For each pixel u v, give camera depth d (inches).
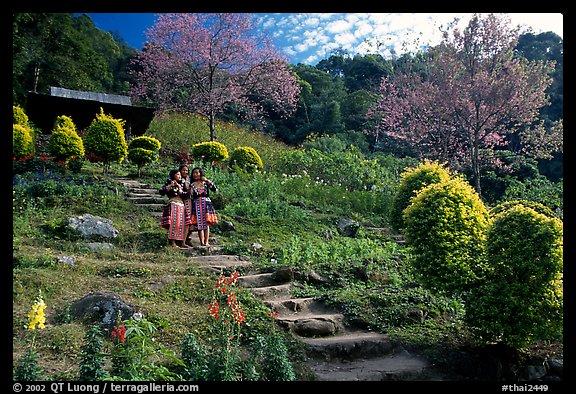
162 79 784.3
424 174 416.5
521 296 201.2
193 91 772.6
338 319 239.8
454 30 660.7
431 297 269.4
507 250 205.0
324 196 531.8
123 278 251.0
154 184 475.5
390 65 1012.5
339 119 1112.2
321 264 308.7
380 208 530.3
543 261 198.4
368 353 212.5
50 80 970.1
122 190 425.4
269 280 282.5
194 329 203.6
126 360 143.6
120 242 320.8
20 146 450.6
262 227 399.5
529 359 216.1
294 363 190.4
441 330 237.6
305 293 270.2
